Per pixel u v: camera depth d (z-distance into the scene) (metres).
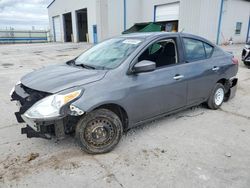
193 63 3.93
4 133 3.59
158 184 2.45
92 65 3.37
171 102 3.66
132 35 3.87
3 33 36.72
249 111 4.60
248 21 24.84
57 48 21.14
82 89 2.71
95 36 27.53
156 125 3.89
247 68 9.28
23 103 2.96
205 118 4.21
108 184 2.45
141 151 3.09
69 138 3.41
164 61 3.56
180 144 3.27
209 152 3.06
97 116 2.89
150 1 24.73
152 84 3.29
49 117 2.56
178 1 21.58
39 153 3.03
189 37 3.98
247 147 3.20
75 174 2.61
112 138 3.06
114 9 24.64
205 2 19.14
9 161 2.84
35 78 3.17
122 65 3.10
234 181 2.49
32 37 38.75
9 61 12.31
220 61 4.47
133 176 2.58
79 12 30.97
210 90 4.37
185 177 2.55
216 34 21.38
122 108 3.07
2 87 6.46
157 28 16.64
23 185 2.43
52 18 37.69
